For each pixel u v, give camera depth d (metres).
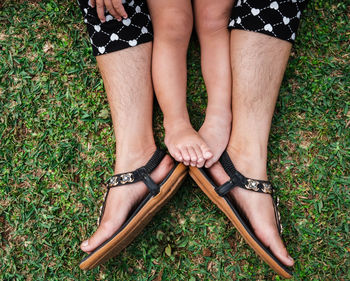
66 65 1.91
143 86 1.59
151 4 1.55
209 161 1.51
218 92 1.61
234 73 1.53
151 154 1.59
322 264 1.71
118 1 1.42
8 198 1.81
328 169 1.79
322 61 1.86
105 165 1.82
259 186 1.50
